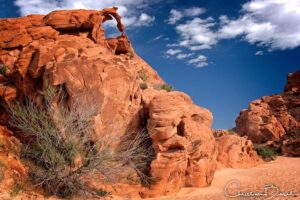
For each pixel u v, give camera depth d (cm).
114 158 1534
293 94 4794
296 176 1894
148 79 2431
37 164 1533
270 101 4381
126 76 1762
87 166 1447
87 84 1691
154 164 1565
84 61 1714
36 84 1827
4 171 1359
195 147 1680
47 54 1806
